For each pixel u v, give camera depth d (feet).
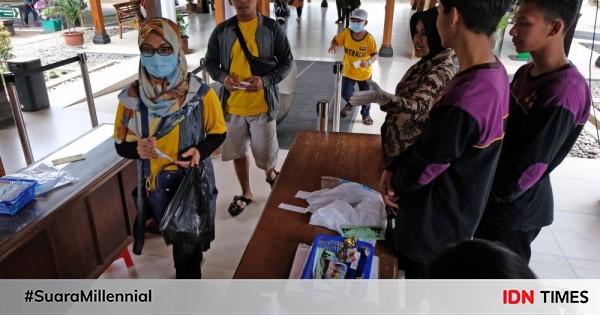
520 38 4.64
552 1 4.33
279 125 15.61
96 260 7.48
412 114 5.52
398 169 4.64
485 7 3.61
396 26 41.14
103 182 7.27
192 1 49.39
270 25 8.89
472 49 3.84
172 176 6.05
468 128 3.76
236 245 8.88
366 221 5.32
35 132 15.29
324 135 8.22
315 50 29.48
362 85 15.88
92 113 12.47
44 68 10.57
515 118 4.93
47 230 6.20
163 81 5.57
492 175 4.23
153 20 5.37
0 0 54.08
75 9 30.89
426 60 5.81
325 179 6.31
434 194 4.30
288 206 5.75
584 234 9.34
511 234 5.31
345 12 35.65
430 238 4.43
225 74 8.95
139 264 8.34
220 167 12.41
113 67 24.68
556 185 11.41
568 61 4.76
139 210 6.31
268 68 9.03
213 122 6.26
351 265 4.37
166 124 5.78
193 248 6.31
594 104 17.61
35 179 6.91
